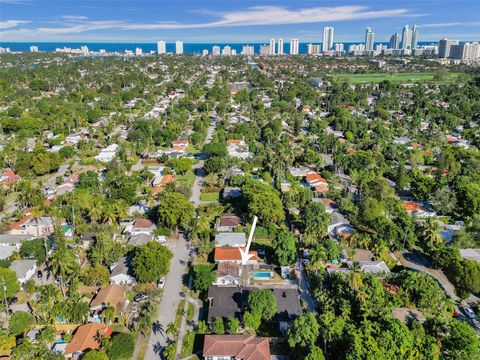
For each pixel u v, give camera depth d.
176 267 112.38
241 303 94.00
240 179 165.50
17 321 84.94
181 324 90.50
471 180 171.38
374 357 72.19
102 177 173.38
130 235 127.50
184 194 156.25
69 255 102.75
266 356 78.00
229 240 123.00
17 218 139.50
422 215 147.00
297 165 195.50
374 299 88.75
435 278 109.88
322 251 108.56
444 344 79.12
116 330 88.25
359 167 185.50
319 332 81.31
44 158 177.12
